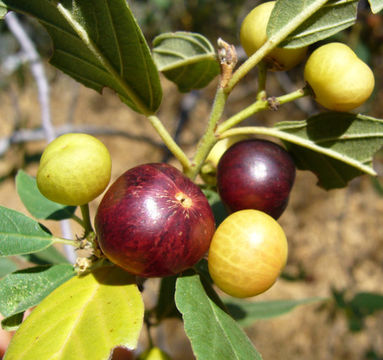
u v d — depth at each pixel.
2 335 0.08
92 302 0.05
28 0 0.05
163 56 0.07
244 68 0.05
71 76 0.06
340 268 0.28
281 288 0.27
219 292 0.17
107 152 0.05
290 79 0.23
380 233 0.29
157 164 0.05
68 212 0.07
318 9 0.05
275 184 0.05
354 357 0.23
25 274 0.05
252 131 0.05
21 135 0.14
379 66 0.18
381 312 0.22
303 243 0.29
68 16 0.05
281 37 0.05
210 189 0.07
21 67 0.17
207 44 0.06
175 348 0.24
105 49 0.05
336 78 0.05
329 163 0.06
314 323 0.26
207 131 0.05
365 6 0.14
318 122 0.05
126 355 0.09
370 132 0.05
